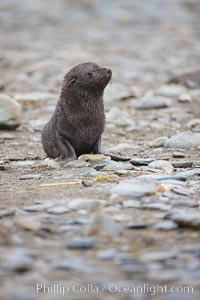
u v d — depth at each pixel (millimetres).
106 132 57812
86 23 132500
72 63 90562
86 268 25547
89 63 45312
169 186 35438
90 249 27484
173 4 155500
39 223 29812
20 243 27969
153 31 124438
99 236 28828
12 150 51062
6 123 58250
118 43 110875
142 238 28625
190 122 60344
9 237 28375
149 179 37531
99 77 44406
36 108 67938
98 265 25844
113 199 33219
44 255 26734
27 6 149500
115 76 83000
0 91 75062
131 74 83812
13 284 24125
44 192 35500
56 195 34750
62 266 25562
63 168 42875
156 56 99625
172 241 28297
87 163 43344
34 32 123312
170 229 29578
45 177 39938
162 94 72688
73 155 45094
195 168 42188
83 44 108312
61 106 45625
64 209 31922
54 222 30438
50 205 32625
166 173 40375
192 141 50031
